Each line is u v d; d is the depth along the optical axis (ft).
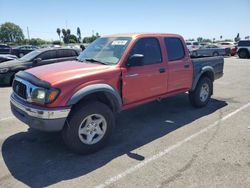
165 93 17.97
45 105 12.21
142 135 16.06
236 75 42.65
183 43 19.44
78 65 14.88
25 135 16.08
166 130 16.81
